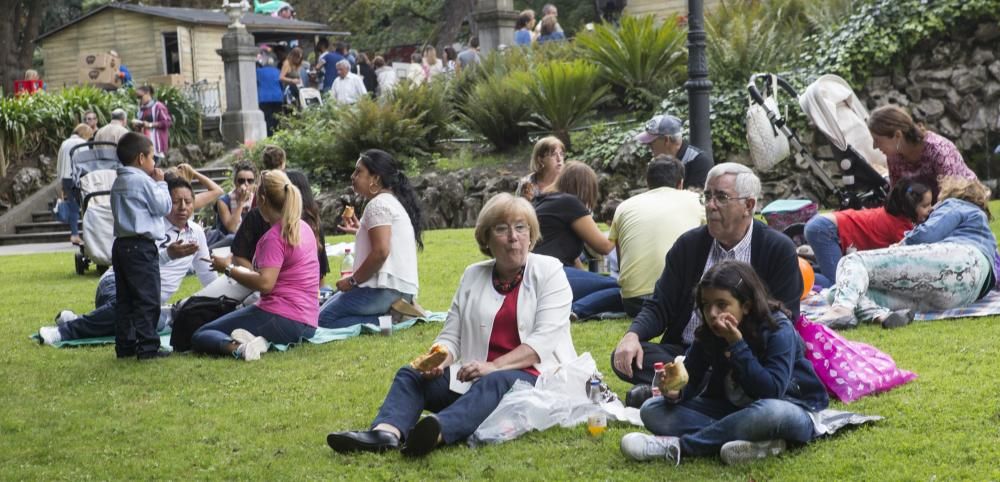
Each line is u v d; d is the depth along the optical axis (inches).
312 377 274.2
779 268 218.8
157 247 336.2
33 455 217.9
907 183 329.7
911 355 255.1
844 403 218.7
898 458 185.0
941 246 295.7
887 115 336.5
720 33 744.3
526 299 221.3
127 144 306.0
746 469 185.5
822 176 445.1
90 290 478.3
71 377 285.7
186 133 1053.2
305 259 312.7
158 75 1309.1
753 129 448.5
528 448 205.3
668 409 199.8
